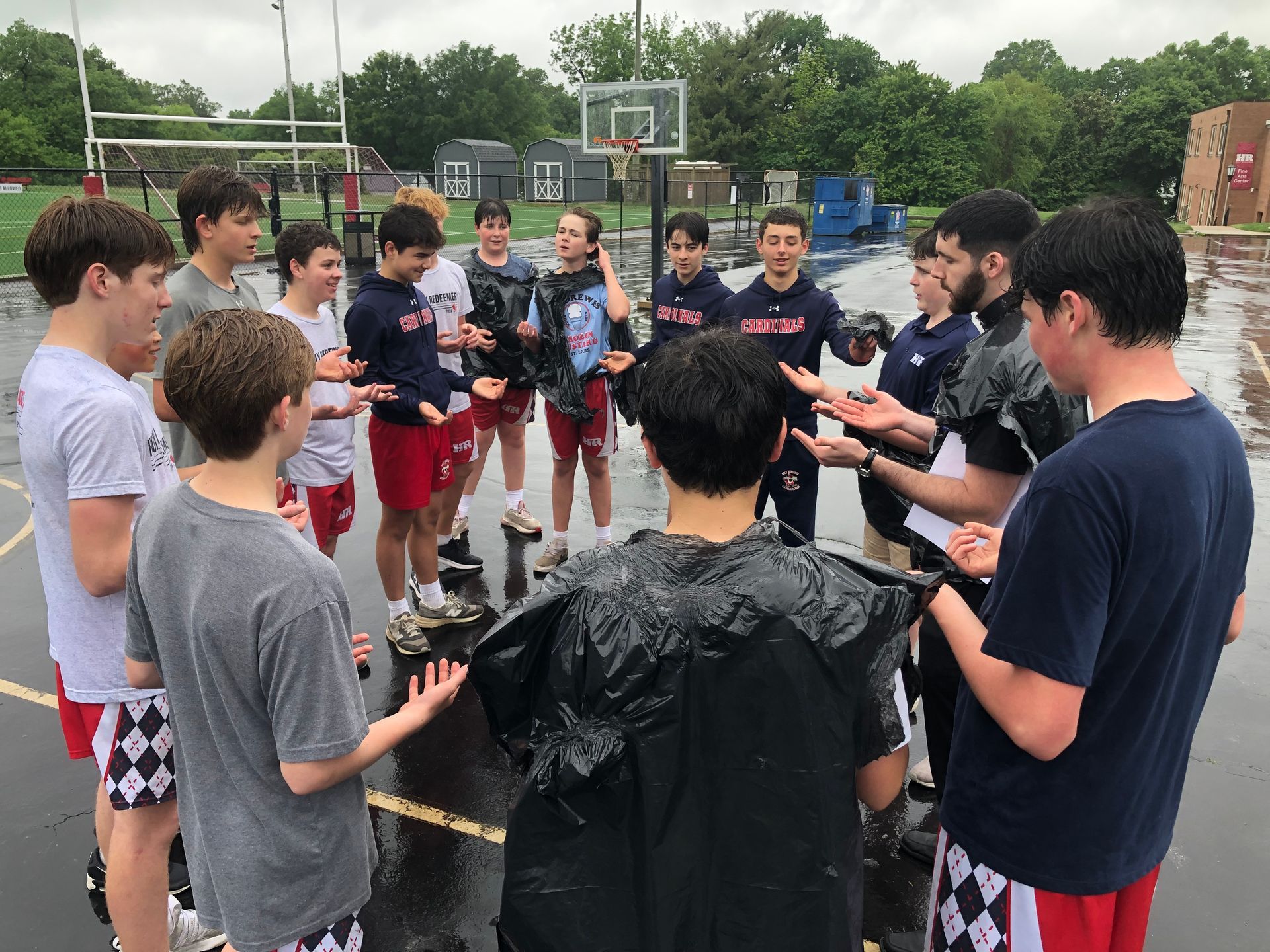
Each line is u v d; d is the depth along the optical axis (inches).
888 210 1371.8
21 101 2691.9
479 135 2918.3
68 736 83.7
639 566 49.9
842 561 53.2
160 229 79.1
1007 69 5285.4
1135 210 49.8
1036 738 49.8
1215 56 3464.6
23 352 402.3
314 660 56.4
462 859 109.8
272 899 61.2
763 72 2333.9
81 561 73.5
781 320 156.3
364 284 143.9
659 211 451.5
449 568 193.2
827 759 48.9
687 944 50.8
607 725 48.6
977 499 79.7
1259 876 107.1
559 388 177.8
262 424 58.6
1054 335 53.1
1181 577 48.7
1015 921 56.4
